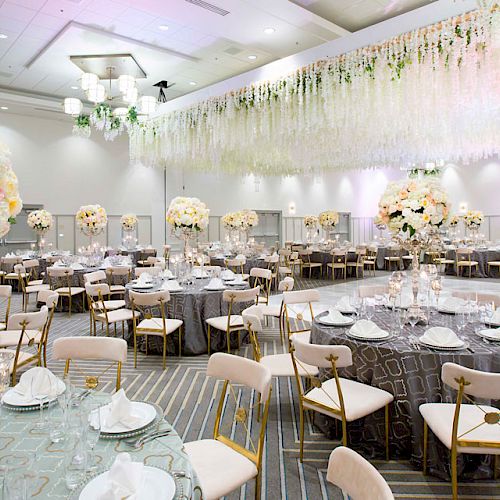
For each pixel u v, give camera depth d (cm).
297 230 1722
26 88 1002
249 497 243
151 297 446
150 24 677
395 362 277
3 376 200
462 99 574
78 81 951
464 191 1655
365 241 1983
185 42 746
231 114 738
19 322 337
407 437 276
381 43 533
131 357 507
